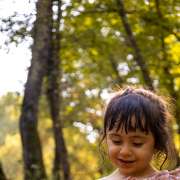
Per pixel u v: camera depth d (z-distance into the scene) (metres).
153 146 2.99
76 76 15.15
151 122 2.94
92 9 12.73
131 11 13.16
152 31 13.48
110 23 13.54
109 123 2.95
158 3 13.16
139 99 3.00
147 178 2.97
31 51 8.44
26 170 7.96
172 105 3.58
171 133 3.28
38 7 8.52
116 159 2.96
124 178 3.03
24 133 8.08
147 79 11.93
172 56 14.07
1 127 22.98
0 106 20.59
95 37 13.25
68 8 11.77
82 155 19.77
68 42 13.06
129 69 14.34
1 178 8.67
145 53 13.48
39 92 8.27
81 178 19.45
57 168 13.27
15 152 20.66
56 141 13.09
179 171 3.01
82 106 16.41
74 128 18.17
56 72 12.01
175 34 13.39
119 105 2.95
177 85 15.17
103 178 3.11
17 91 11.08
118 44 13.84
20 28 8.73
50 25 8.59
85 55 14.84
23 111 8.14
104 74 15.57
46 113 16.53
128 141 2.93
